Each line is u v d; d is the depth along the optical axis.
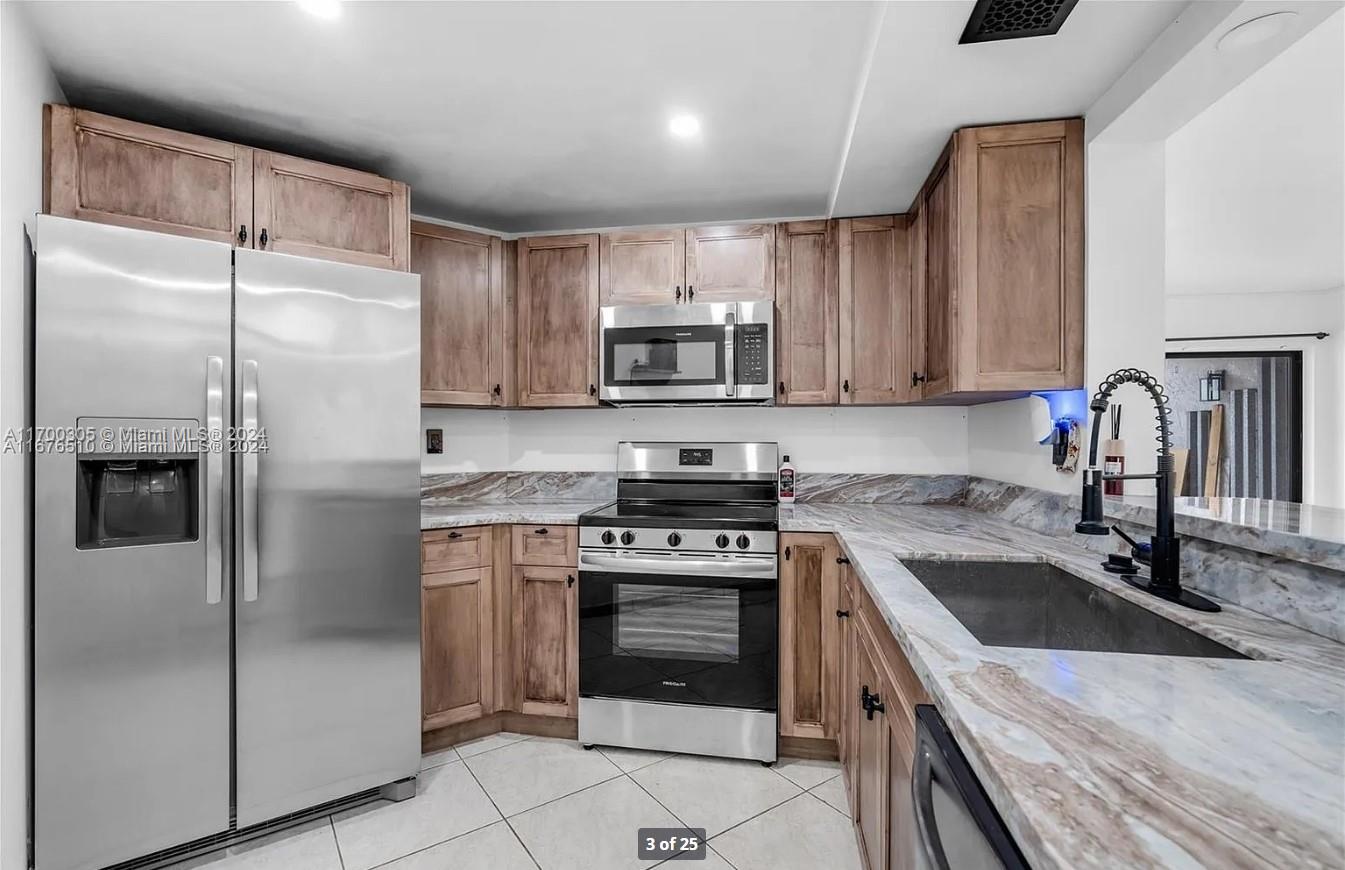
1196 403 4.64
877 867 1.39
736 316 2.61
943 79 1.62
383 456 1.98
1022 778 0.56
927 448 2.88
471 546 2.42
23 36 1.50
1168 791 0.54
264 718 1.79
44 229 1.51
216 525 1.70
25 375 1.52
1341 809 0.51
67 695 1.55
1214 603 1.14
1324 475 4.38
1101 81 1.63
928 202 2.24
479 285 2.72
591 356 2.75
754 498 2.92
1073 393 1.90
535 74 1.75
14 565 1.46
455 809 1.97
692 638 2.33
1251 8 1.21
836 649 2.26
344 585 1.91
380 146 2.18
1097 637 1.33
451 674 2.38
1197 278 4.12
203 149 1.88
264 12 1.49
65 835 1.55
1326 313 4.39
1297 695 0.75
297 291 1.83
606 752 2.36
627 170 2.38
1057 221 1.83
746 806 1.99
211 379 1.69
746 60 1.68
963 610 1.60
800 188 2.55
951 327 1.90
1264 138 2.27
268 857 1.74
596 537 2.40
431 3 1.46
